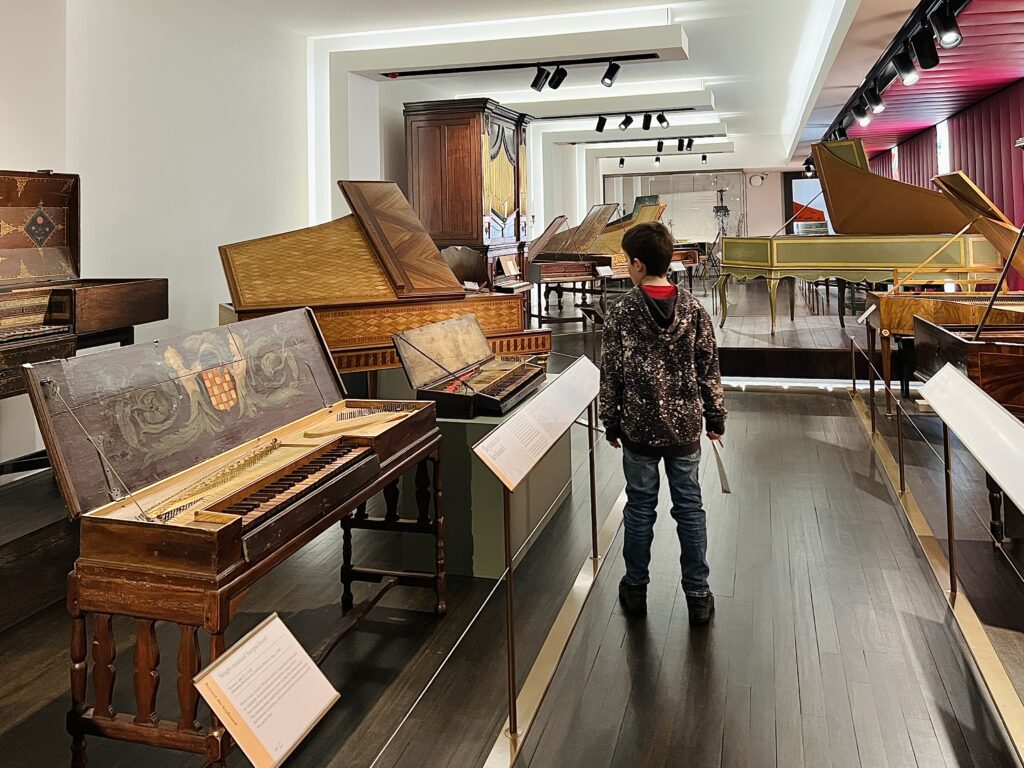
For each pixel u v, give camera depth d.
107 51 5.39
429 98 10.28
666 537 3.90
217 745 1.79
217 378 2.51
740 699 2.51
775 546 3.75
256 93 7.16
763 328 9.28
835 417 6.37
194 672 1.81
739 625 2.99
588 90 11.55
